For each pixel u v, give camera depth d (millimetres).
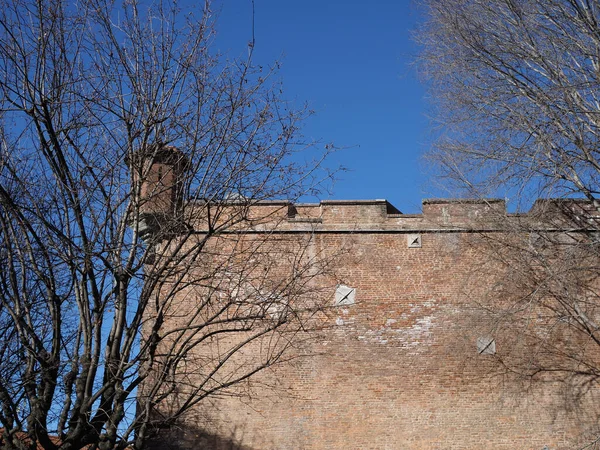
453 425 17438
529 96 17406
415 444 17234
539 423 17469
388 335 18328
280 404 17531
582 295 17656
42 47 12133
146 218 12898
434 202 19844
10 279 11766
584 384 17812
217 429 17234
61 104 12367
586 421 17484
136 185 12438
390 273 19031
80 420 10922
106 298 11812
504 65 17750
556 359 18062
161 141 12758
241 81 12906
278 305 18109
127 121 12453
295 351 18000
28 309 11820
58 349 11633
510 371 17875
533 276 17672
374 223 19578
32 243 12352
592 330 17922
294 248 19062
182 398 16797
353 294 18750
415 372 17938
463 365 17969
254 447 17109
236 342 18031
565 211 17594
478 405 17625
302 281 18391
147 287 12227
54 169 12133
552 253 17297
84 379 11391
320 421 17406
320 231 19375
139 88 12602
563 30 17547
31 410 11133
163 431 17000
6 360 12867
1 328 13320
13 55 11977
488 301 18156
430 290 18828
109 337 11828
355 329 18359
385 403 17609
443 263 19125
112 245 11945
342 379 17828
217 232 12773
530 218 17406
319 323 18328
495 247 18234
